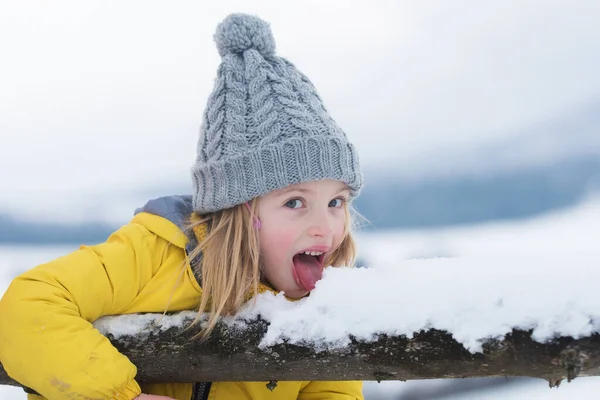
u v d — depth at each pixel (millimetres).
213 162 1741
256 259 1698
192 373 1477
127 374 1429
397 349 1282
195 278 1639
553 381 1194
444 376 1272
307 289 1760
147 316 1527
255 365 1415
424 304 1269
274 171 1688
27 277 1464
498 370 1212
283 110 1743
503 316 1188
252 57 1816
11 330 1405
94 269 1511
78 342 1398
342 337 1328
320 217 1740
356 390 1959
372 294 1329
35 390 1464
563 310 1141
